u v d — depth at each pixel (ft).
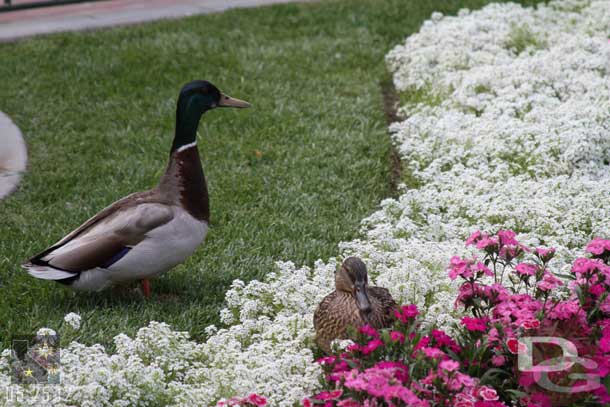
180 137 22.49
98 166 31.65
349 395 16.21
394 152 33.71
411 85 38.34
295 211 28.68
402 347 16.99
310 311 21.66
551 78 35.53
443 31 42.06
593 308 18.65
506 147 30.71
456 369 15.84
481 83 35.60
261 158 32.53
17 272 24.29
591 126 30.86
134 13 48.52
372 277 23.31
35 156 32.32
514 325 17.98
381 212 27.07
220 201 29.09
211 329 21.86
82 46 42.96
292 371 19.03
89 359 18.26
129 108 36.68
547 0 49.14
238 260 25.34
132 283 23.75
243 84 38.88
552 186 27.63
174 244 21.97
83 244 21.39
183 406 17.44
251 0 51.21
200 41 43.78
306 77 40.14
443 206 27.73
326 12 48.44
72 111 36.37
